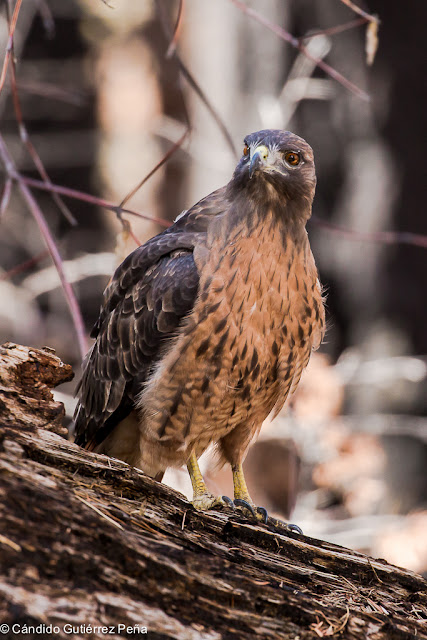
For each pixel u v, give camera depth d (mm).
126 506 6000
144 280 8250
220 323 7656
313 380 14430
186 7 17453
